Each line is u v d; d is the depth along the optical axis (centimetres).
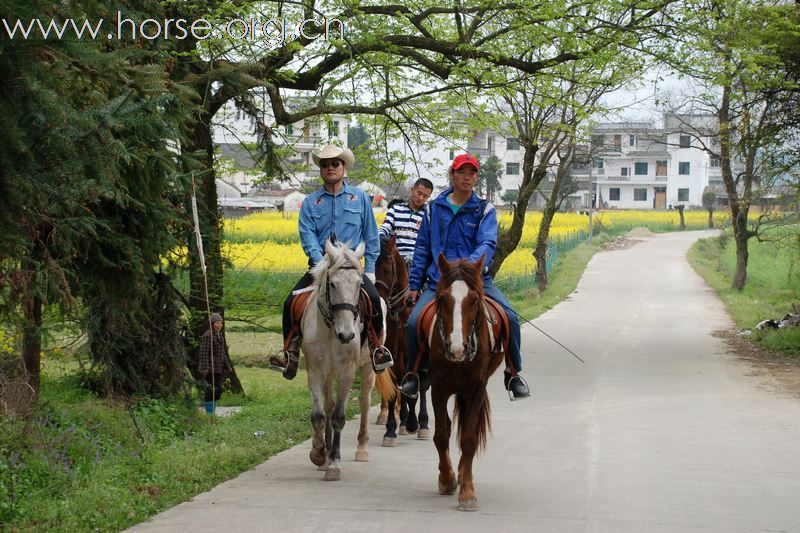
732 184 3312
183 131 849
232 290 1410
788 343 1944
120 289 884
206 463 845
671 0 1518
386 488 780
